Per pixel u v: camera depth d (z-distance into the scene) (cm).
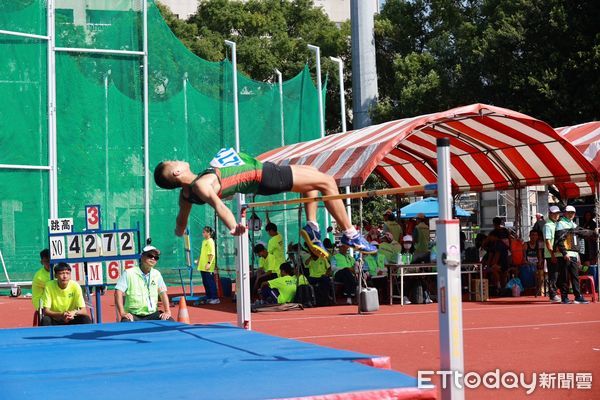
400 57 4281
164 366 755
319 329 1464
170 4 6812
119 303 1239
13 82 2289
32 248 2297
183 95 2636
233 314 1831
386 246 2016
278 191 848
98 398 609
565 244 1823
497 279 2131
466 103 3719
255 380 663
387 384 621
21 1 2316
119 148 2470
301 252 2056
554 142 1953
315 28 5288
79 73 2420
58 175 2384
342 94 2997
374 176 3919
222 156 839
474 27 4000
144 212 2494
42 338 1020
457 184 2411
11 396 629
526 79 3372
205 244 2130
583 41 3288
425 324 1512
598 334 1284
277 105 2838
